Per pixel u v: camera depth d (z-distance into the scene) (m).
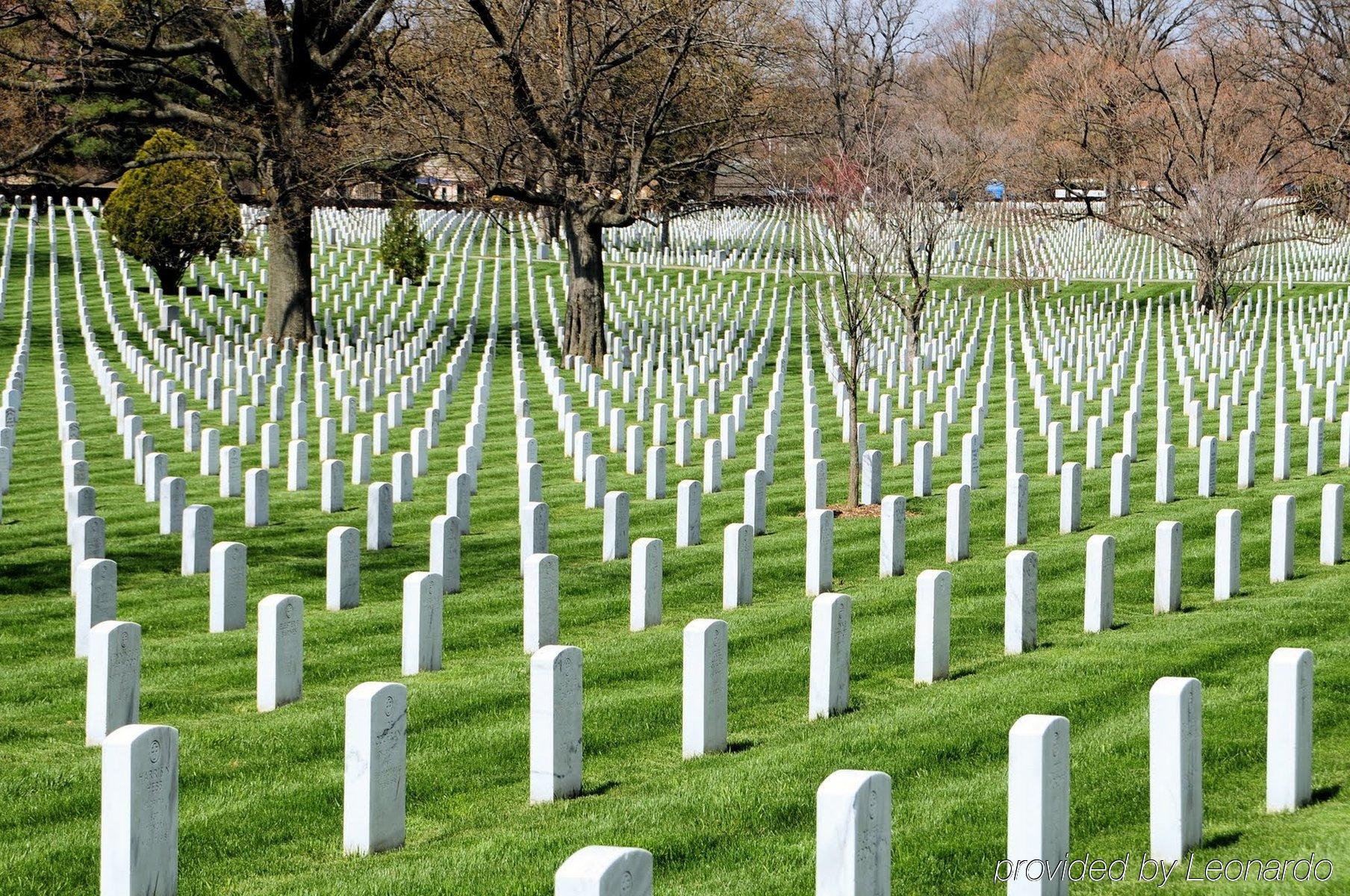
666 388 32.34
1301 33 69.69
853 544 17.47
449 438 27.28
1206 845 7.68
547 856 7.83
